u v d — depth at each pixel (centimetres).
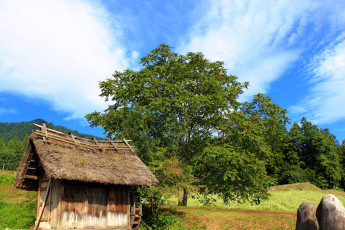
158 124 2300
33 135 1337
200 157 2086
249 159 2086
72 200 1308
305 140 6738
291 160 6638
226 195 2159
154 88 2339
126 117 2177
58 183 1297
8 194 2655
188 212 2031
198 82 2430
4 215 1741
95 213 1380
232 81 2566
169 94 2300
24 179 1542
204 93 2461
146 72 2378
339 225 333
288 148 6756
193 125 2511
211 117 2345
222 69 2553
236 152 2102
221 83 2475
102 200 1426
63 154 1316
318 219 358
